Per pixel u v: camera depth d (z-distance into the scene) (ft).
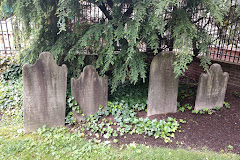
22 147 9.11
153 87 11.51
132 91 14.90
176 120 11.55
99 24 11.46
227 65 16.11
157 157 8.64
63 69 10.49
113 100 13.24
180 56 9.62
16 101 13.08
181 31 9.82
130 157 8.68
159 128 10.47
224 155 8.92
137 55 11.44
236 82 15.76
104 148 9.29
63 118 11.22
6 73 16.38
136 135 10.43
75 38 12.76
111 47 10.68
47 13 12.42
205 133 10.50
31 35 12.85
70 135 10.37
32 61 13.10
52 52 11.91
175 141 9.93
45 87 10.34
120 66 11.91
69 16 10.67
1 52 19.47
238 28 14.26
